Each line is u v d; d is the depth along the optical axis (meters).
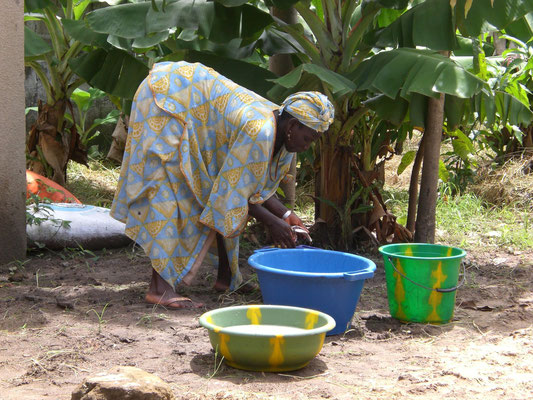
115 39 5.36
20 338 3.19
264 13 4.98
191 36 5.73
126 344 3.14
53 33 6.70
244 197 3.47
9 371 2.80
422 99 4.79
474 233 6.10
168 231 3.62
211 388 2.62
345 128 5.18
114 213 3.74
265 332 2.94
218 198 3.51
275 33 5.55
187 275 3.70
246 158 3.42
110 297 3.92
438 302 3.57
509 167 7.50
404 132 5.91
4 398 2.49
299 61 5.98
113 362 2.91
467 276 4.71
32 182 5.78
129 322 3.46
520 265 5.03
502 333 3.46
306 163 7.64
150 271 4.61
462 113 5.12
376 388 2.63
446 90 4.19
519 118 5.45
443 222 6.34
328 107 3.37
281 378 2.76
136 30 5.00
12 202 4.65
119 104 7.67
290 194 5.82
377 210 5.36
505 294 4.26
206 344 3.16
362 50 5.14
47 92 6.84
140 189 3.61
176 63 3.64
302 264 3.74
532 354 3.11
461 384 2.71
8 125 4.59
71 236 5.00
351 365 2.94
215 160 3.61
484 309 3.92
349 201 5.30
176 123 3.55
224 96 3.54
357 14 5.98
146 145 3.55
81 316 3.56
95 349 3.07
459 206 6.75
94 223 5.13
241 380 2.73
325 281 3.26
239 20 4.94
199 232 3.69
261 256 3.59
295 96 3.39
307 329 2.99
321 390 2.62
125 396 2.27
